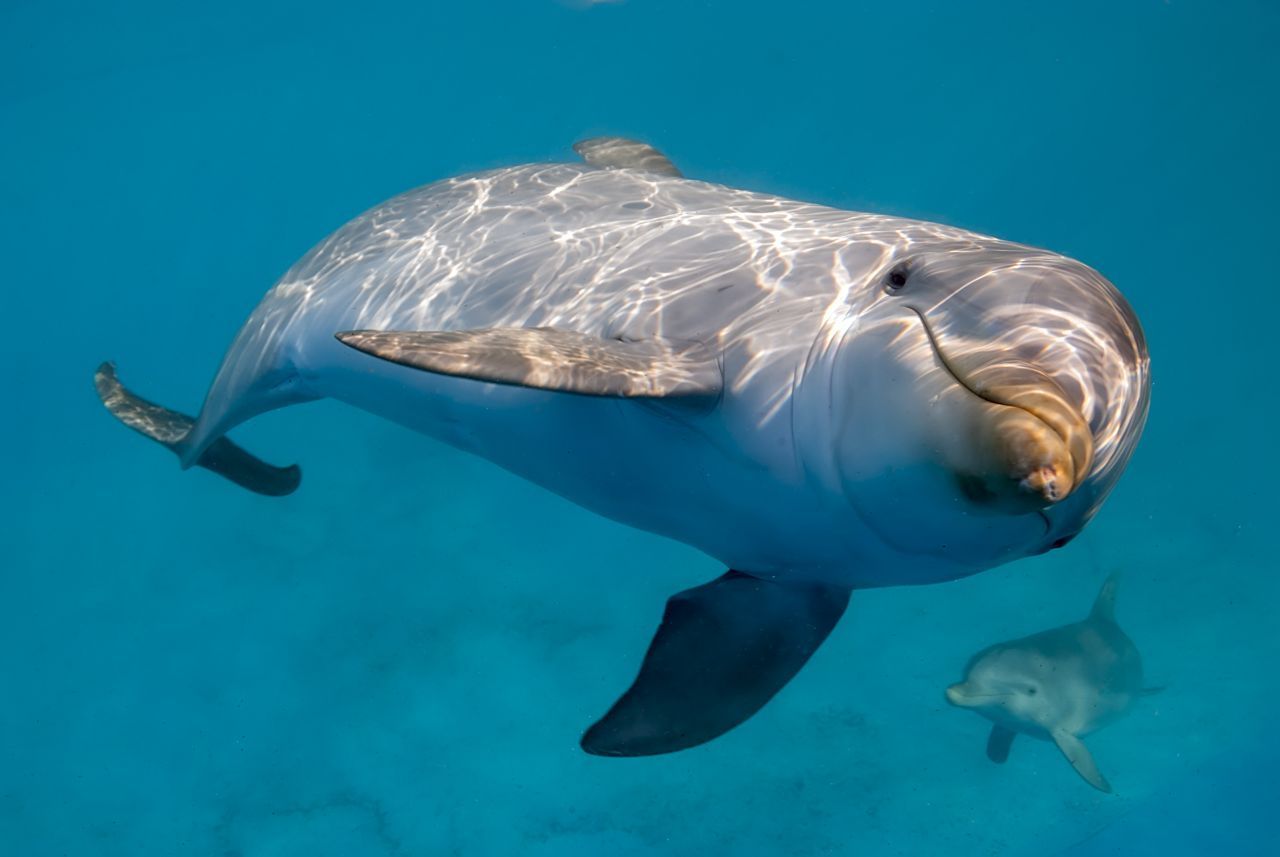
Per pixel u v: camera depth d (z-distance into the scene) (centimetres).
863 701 1012
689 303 348
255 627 1077
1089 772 731
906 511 273
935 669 1054
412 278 456
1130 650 810
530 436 380
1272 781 902
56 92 2100
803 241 368
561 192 487
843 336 294
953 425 241
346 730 959
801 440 297
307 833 870
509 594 1111
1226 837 855
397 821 875
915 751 951
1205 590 1218
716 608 357
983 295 271
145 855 859
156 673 1030
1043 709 766
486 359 276
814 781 920
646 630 1061
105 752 947
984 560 280
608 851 851
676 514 354
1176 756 954
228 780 917
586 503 395
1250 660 1083
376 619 1078
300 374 496
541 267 417
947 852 855
